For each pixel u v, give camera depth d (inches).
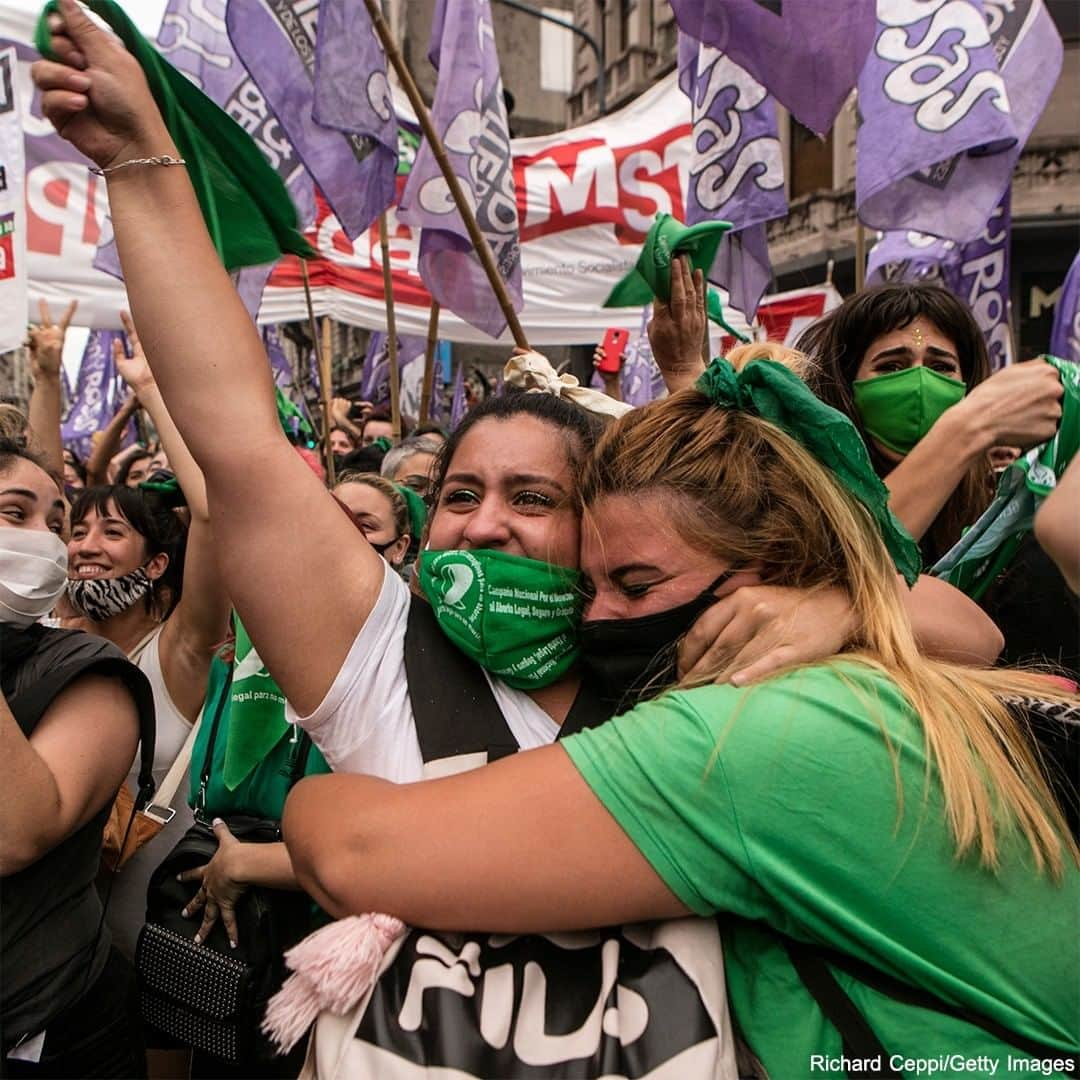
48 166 172.6
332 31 97.1
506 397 47.1
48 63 40.2
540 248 198.7
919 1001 31.9
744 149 99.4
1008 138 78.4
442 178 109.6
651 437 40.2
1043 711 35.1
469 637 41.1
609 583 39.6
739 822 31.6
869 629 36.7
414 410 287.3
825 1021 32.6
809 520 38.4
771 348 51.3
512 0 369.7
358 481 95.5
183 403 40.6
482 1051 30.9
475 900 31.9
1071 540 35.8
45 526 60.2
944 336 71.4
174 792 78.8
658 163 197.8
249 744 66.5
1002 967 31.8
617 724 33.9
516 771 33.4
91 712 55.7
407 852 32.5
